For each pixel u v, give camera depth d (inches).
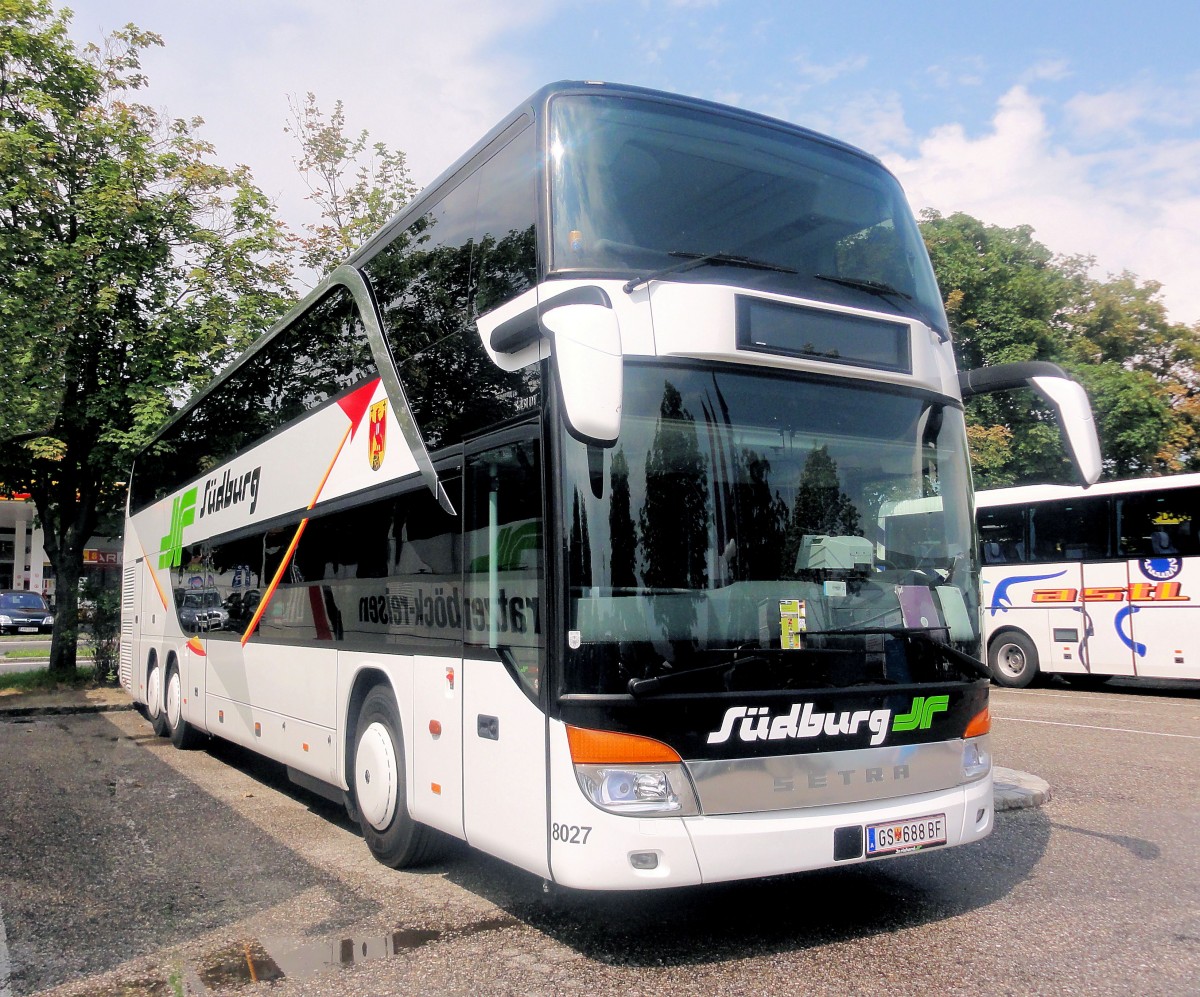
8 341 623.8
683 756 171.8
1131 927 200.1
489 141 227.0
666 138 211.3
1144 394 940.6
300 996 172.1
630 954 187.8
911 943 191.8
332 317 307.3
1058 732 464.4
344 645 279.4
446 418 228.1
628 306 187.6
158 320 692.7
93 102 722.8
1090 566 662.5
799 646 184.2
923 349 217.5
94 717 592.4
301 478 323.3
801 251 217.5
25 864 260.4
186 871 252.4
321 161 849.5
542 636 181.0
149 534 552.1
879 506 202.4
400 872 247.9
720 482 186.4
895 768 190.5
